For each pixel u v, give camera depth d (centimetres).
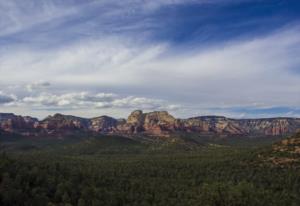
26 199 12531
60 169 17362
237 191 16425
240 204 15900
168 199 16112
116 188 16762
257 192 16938
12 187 12650
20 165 15525
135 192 16588
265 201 16125
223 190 16662
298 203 16300
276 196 16950
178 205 15475
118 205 14688
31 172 14575
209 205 15725
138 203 15262
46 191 13688
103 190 15600
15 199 12194
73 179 16050
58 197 13550
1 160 14962
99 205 13875
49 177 14912
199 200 16100
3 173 13525
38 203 12525
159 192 17112
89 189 14775
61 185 14025
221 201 16062
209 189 16850
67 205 12550
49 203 12488
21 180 13575
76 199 13962
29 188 13262
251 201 16050
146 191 16938
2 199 12006
